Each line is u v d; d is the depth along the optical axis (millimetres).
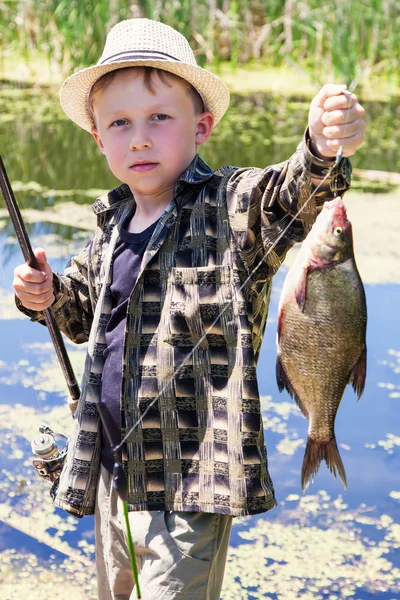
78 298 2537
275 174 2102
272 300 4754
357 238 5520
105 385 2256
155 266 2188
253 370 2096
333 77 9609
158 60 2195
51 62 9758
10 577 2863
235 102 9195
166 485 2129
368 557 2971
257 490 2061
